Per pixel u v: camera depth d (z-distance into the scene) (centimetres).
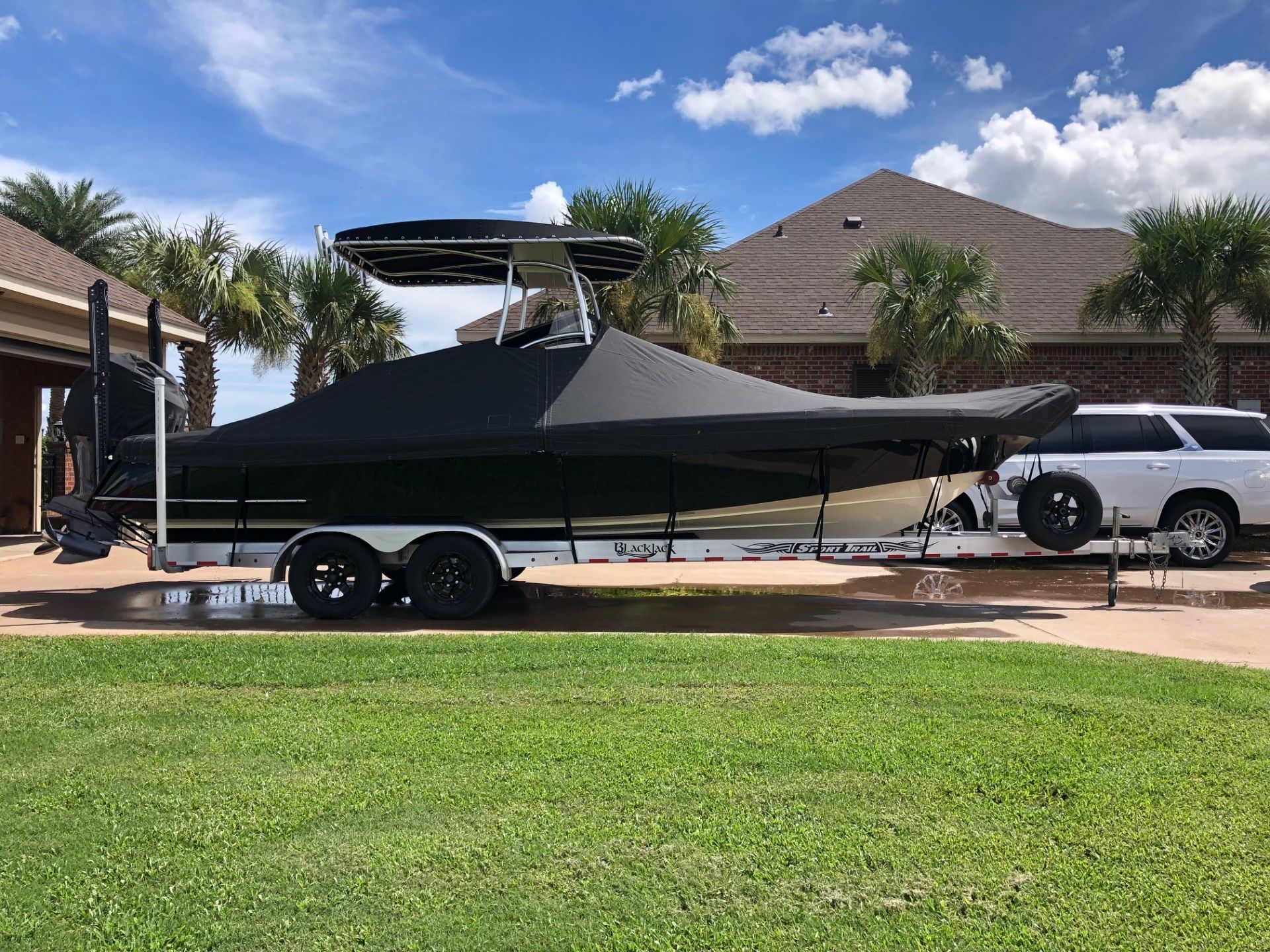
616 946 285
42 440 1725
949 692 549
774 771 420
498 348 892
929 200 2141
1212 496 1202
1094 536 952
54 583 1127
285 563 884
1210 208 1404
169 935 288
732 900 310
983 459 894
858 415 820
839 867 331
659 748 448
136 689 567
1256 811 378
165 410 938
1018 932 292
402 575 988
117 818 370
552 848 345
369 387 885
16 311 1348
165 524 884
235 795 393
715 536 884
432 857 338
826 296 1819
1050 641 747
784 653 655
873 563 1315
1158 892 315
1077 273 1880
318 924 295
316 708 522
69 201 3569
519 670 611
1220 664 629
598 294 1439
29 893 313
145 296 1786
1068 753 442
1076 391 874
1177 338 1670
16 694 554
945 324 1420
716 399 851
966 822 367
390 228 884
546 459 852
